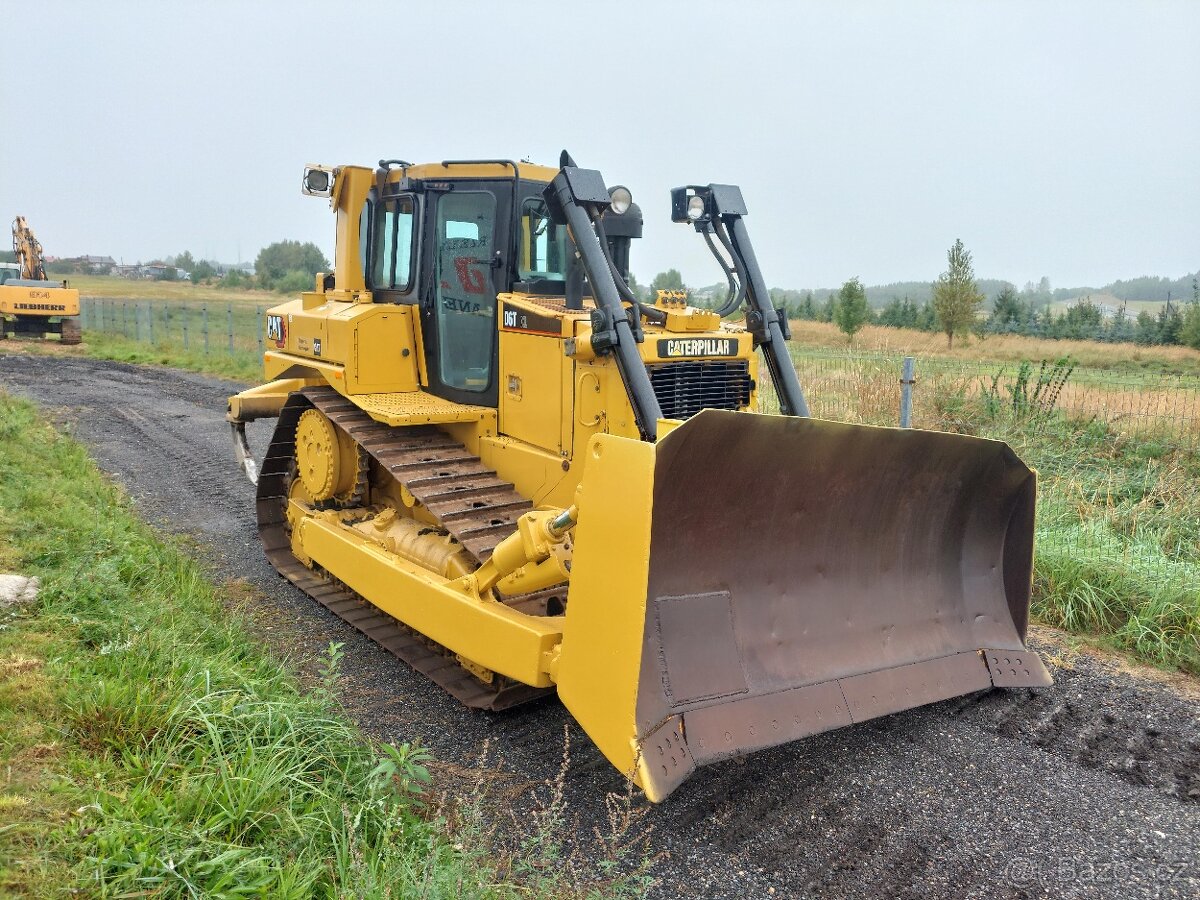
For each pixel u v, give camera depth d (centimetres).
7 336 2388
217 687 372
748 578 369
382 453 508
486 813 351
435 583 452
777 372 470
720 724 336
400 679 477
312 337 601
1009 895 308
